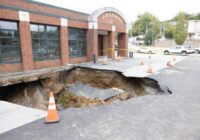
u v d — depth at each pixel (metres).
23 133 4.29
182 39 50.81
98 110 5.71
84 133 4.27
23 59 11.81
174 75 11.72
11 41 11.24
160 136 4.11
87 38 18.22
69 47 16.20
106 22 19.84
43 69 12.72
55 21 14.09
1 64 10.68
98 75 13.95
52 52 14.42
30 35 12.16
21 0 11.44
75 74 14.84
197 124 4.70
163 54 33.16
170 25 71.00
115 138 4.04
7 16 10.60
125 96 11.52
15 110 5.67
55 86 13.00
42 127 4.58
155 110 5.65
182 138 4.03
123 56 24.47
